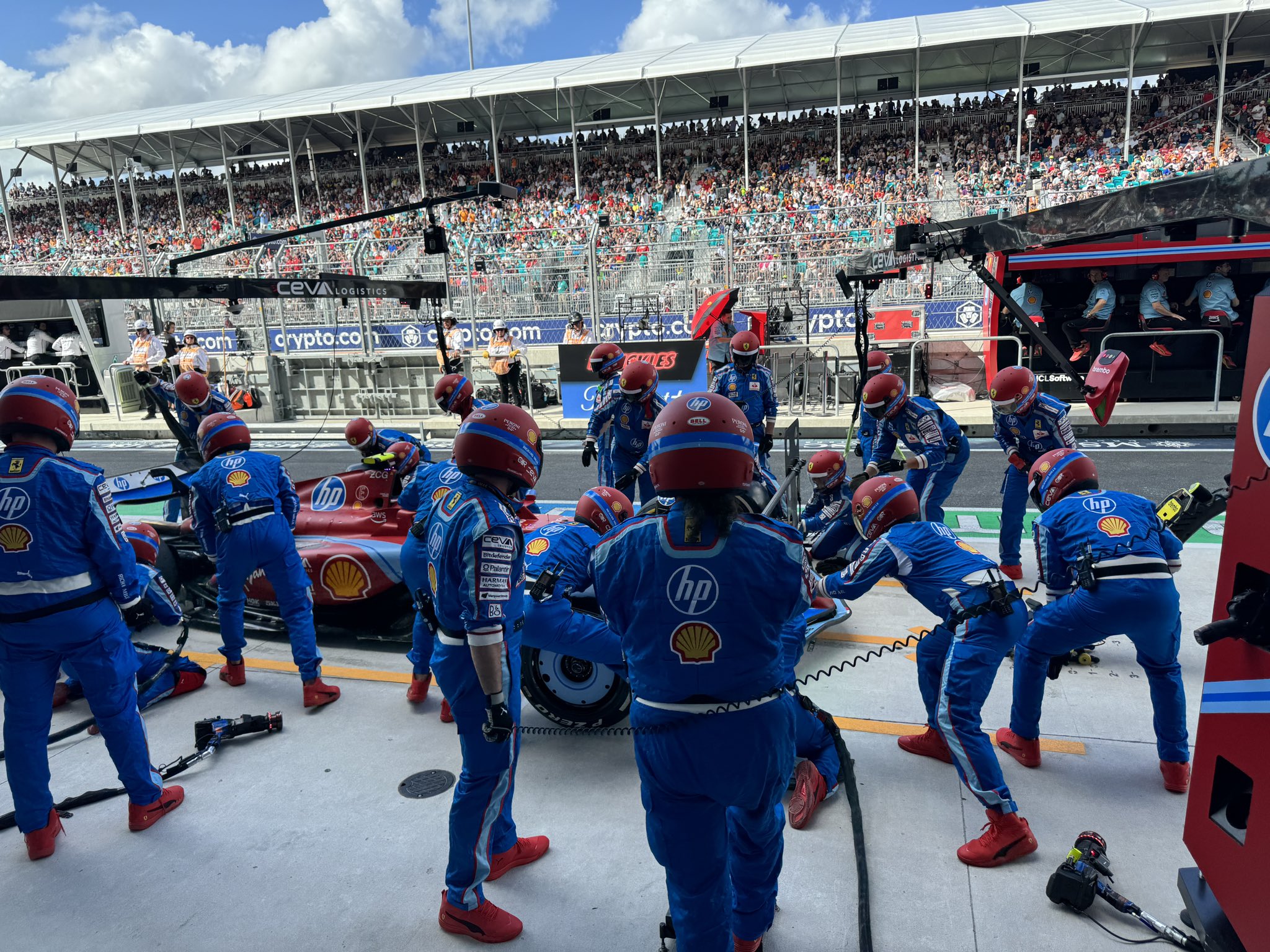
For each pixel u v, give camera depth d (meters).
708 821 2.20
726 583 2.02
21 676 3.21
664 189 26.06
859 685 4.60
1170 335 11.96
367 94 26.09
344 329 16.58
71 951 2.79
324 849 3.31
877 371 6.71
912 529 3.46
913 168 24.94
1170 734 3.47
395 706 4.57
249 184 32.41
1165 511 4.09
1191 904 2.47
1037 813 3.39
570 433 13.59
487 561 2.49
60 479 3.16
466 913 2.77
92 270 21.14
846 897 2.93
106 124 27.86
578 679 4.09
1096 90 26.06
